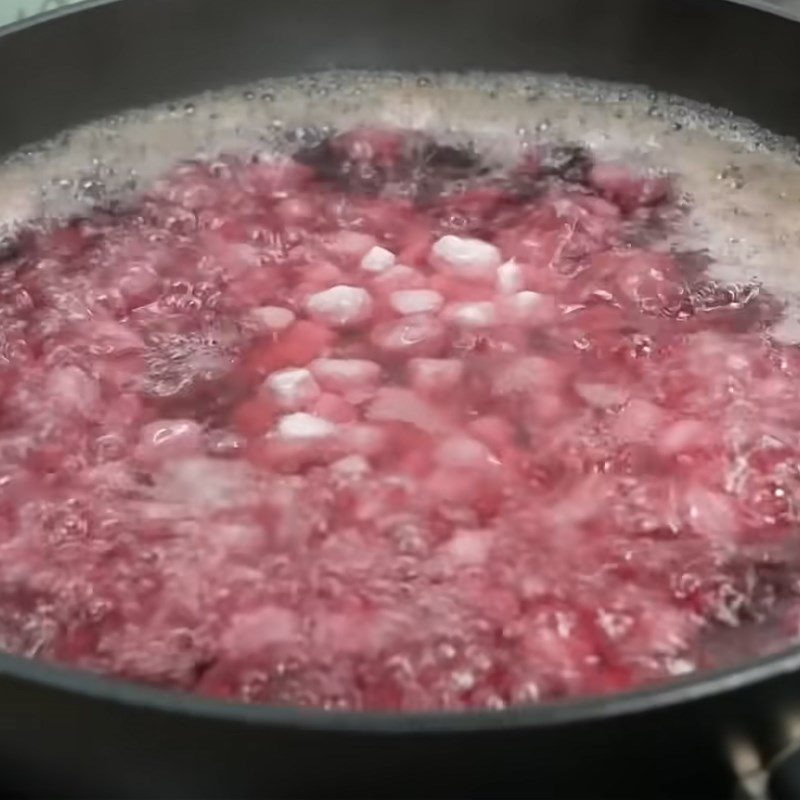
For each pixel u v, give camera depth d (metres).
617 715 0.36
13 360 0.47
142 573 0.42
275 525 0.43
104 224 0.52
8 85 0.52
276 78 0.56
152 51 0.54
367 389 0.46
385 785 0.37
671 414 0.46
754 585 0.42
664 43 0.54
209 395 0.46
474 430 0.45
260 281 0.49
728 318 0.49
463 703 0.40
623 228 0.52
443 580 0.42
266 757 0.37
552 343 0.48
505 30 0.55
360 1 0.55
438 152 0.54
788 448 0.45
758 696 0.37
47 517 0.43
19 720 0.38
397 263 0.50
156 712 0.36
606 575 0.42
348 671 0.40
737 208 0.52
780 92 0.53
